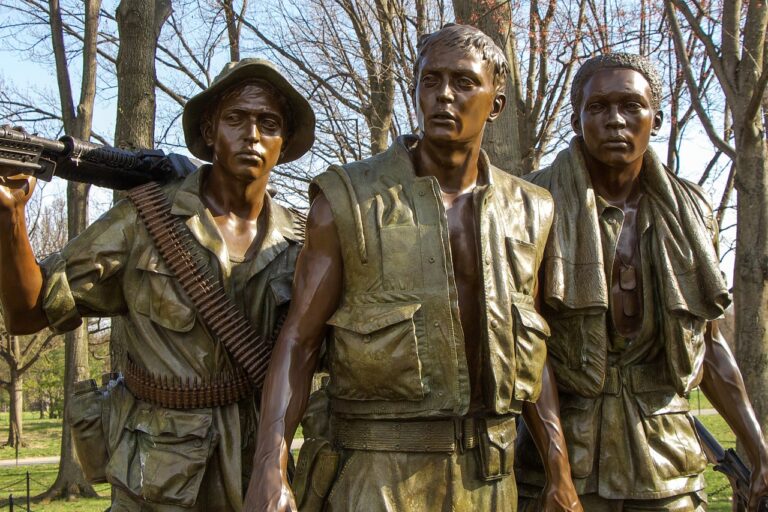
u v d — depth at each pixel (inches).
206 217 124.2
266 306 127.4
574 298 115.4
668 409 123.4
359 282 99.1
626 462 120.0
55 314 116.7
